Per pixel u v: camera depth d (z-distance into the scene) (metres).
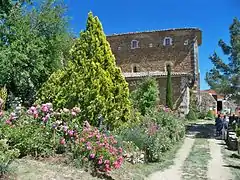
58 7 25.56
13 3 21.59
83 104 10.29
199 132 26.36
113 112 10.98
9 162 6.09
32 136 7.77
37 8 24.88
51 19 24.30
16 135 7.54
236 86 29.56
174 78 38.62
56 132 8.31
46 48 23.66
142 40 44.12
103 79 10.76
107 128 10.86
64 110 8.92
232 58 30.33
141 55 43.94
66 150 8.11
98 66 10.77
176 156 13.77
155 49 43.44
